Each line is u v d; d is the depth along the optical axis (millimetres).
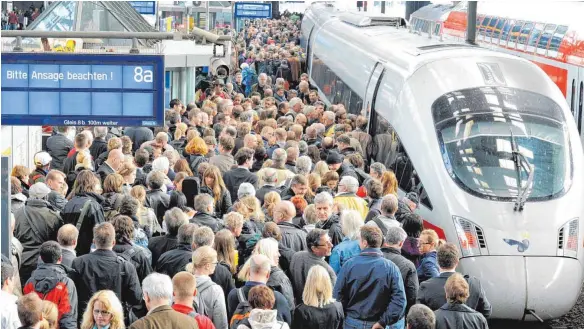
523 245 18391
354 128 29656
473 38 31125
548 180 19422
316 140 25719
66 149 23828
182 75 37969
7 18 62000
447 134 20562
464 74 21859
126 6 38969
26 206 16266
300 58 57344
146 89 17453
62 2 35469
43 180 19906
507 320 18469
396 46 28062
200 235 13664
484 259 18344
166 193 18641
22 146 24922
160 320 10578
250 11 67062
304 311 12297
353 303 13789
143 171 21031
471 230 18734
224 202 18688
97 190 16938
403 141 22297
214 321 12391
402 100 23172
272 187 18984
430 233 15086
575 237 18703
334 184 19406
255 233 15258
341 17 46406
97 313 10898
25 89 17312
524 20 39688
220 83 36625
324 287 12297
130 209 15406
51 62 17266
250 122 28109
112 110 17484
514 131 20203
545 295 18031
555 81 35250
